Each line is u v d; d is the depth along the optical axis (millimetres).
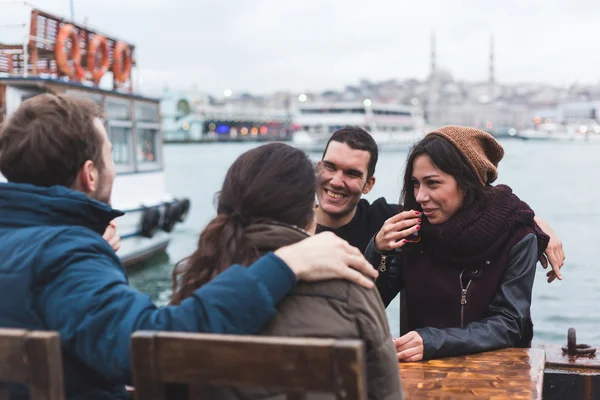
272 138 193125
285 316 1582
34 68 11008
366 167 3387
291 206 1698
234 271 1557
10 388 1613
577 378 2773
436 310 2742
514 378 2221
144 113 13688
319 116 82688
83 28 12578
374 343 1617
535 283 11156
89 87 11383
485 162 2686
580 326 8688
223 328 1511
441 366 2361
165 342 1397
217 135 192875
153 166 14109
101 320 1548
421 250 2797
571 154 95125
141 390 1423
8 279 1604
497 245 2641
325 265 1590
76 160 1761
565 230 18734
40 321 1602
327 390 1291
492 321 2566
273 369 1321
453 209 2699
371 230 3529
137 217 12742
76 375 1650
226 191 1736
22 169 1743
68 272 1596
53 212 1680
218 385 1371
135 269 13594
